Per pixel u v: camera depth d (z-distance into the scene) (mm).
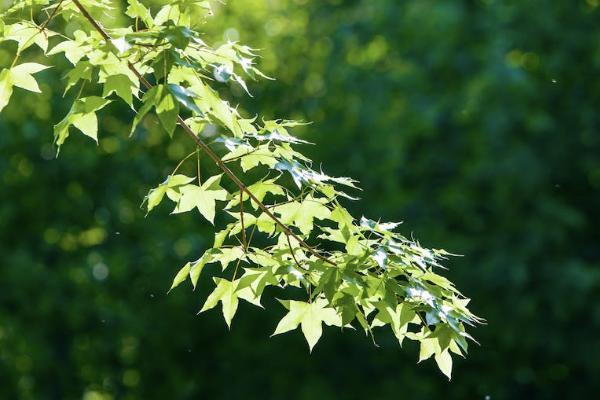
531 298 12609
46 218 13258
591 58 13156
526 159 12562
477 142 12859
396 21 13445
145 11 3850
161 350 13570
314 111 13523
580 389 13750
